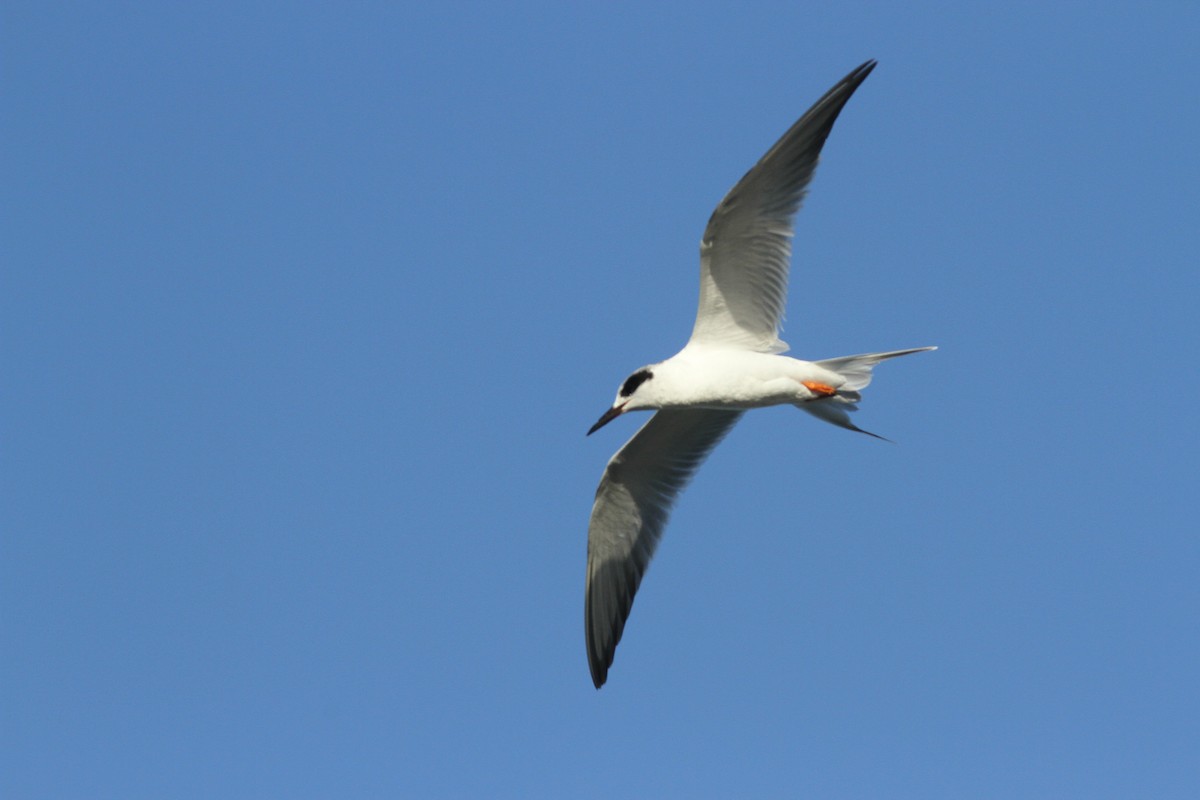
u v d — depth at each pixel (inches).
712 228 553.3
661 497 660.1
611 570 674.8
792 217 561.0
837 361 570.6
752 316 578.9
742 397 571.5
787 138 540.4
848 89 548.4
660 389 576.1
